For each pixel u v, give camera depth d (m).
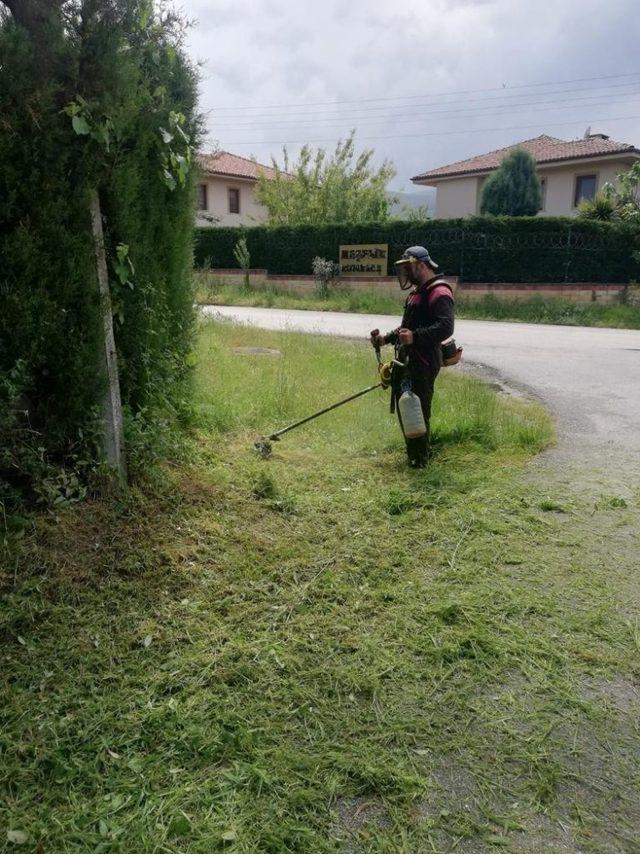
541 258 21.11
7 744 2.31
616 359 11.55
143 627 2.98
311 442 5.76
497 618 3.27
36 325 3.46
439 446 5.98
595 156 28.98
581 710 2.66
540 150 32.50
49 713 2.47
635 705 2.70
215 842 2.01
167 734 2.41
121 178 3.94
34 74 3.29
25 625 2.88
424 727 2.53
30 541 3.26
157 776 2.24
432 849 2.04
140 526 3.67
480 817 2.16
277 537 3.91
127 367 4.41
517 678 2.84
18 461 3.47
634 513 4.60
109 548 3.43
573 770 2.36
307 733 2.47
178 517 3.90
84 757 2.30
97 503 3.69
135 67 3.70
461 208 34.31
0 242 3.33
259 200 34.47
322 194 32.59
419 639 3.06
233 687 2.69
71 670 2.70
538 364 10.95
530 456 5.82
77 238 3.56
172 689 2.65
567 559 3.91
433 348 5.30
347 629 3.11
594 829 2.13
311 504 4.41
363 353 10.51
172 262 5.11
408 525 4.25
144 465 4.16
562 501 4.76
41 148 3.38
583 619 3.29
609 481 5.22
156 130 4.33
